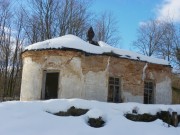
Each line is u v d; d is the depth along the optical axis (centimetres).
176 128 1173
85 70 1381
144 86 1589
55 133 937
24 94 1436
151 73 1605
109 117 1091
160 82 1642
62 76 1352
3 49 3400
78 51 1368
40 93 1373
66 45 1369
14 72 3409
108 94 1438
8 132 898
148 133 1061
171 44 3469
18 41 3428
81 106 1103
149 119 1191
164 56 3506
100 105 1137
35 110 1030
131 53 1551
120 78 1487
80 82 1362
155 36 3825
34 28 3341
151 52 3809
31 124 954
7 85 3325
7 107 1015
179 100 2850
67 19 3381
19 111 1004
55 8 3356
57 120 1008
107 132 1005
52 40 1430
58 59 1372
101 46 1488
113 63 1459
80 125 1008
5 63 3378
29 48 1439
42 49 1391
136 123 1106
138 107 1202
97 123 1062
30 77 1423
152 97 1612
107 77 1426
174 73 3161
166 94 1659
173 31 3569
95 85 1390
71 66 1361
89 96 1367
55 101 1094
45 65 1387
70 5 3416
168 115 1239
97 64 1414
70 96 1335
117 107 1162
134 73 1530
